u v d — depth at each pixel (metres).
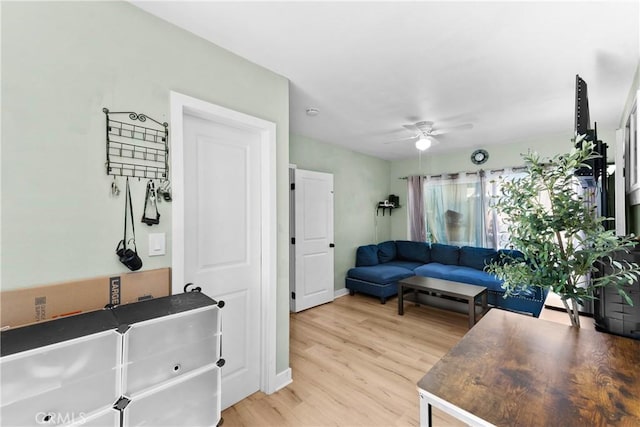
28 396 0.81
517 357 1.12
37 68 1.12
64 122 1.18
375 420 1.76
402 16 1.46
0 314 1.04
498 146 4.34
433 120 3.12
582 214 1.35
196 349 1.17
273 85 2.05
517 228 1.52
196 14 1.44
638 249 1.35
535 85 2.25
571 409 0.82
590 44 1.67
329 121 3.20
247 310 2.00
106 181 1.29
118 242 1.32
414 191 5.28
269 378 2.02
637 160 1.79
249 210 2.01
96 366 0.93
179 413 1.12
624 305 1.38
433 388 0.93
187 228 1.68
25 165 1.10
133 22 1.38
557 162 1.45
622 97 2.38
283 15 1.45
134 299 1.34
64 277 1.18
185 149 1.68
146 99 1.42
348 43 1.70
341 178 4.61
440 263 4.73
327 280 4.20
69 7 1.20
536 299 3.34
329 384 2.14
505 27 1.53
